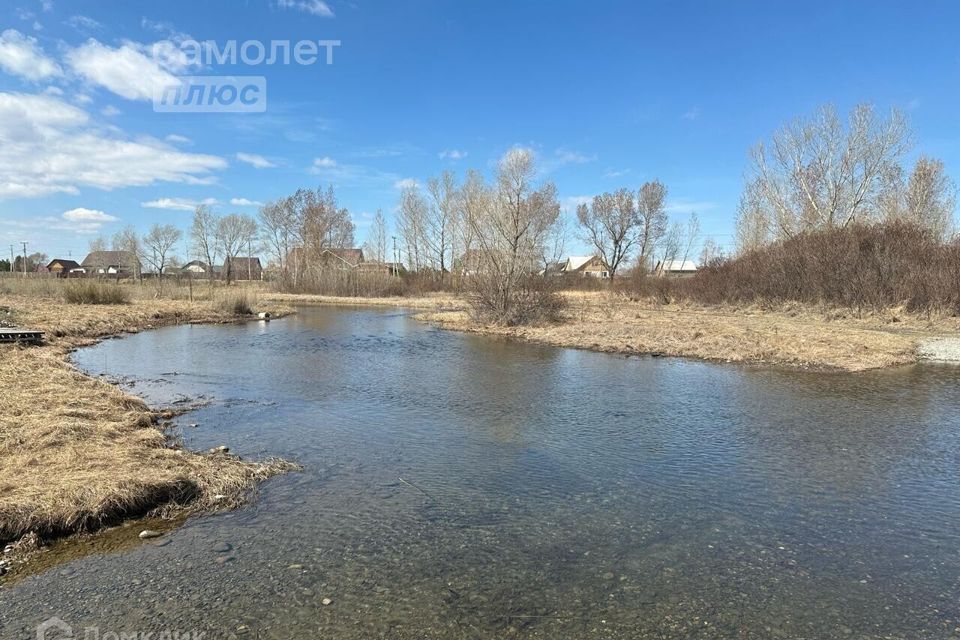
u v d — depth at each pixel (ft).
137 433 22.47
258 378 38.37
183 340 59.72
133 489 16.39
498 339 63.52
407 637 11.04
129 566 13.56
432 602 12.25
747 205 143.64
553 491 18.78
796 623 11.75
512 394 34.06
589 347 55.62
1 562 13.47
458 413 29.22
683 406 31.32
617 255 221.05
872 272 77.87
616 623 11.62
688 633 11.33
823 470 21.22
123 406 27.17
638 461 21.97
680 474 20.59
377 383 37.06
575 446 23.79
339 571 13.47
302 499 17.72
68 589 12.55
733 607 12.28
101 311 76.74
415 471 20.45
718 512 17.33
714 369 43.68
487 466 21.13
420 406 30.68
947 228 114.93
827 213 111.14
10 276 134.00
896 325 69.00
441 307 119.44
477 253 81.05
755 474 20.72
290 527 15.76
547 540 15.26
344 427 26.18
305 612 11.80
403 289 155.94
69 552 14.16
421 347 56.18
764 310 90.99
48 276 129.49
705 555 14.61
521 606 12.16
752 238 139.85
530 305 74.69
